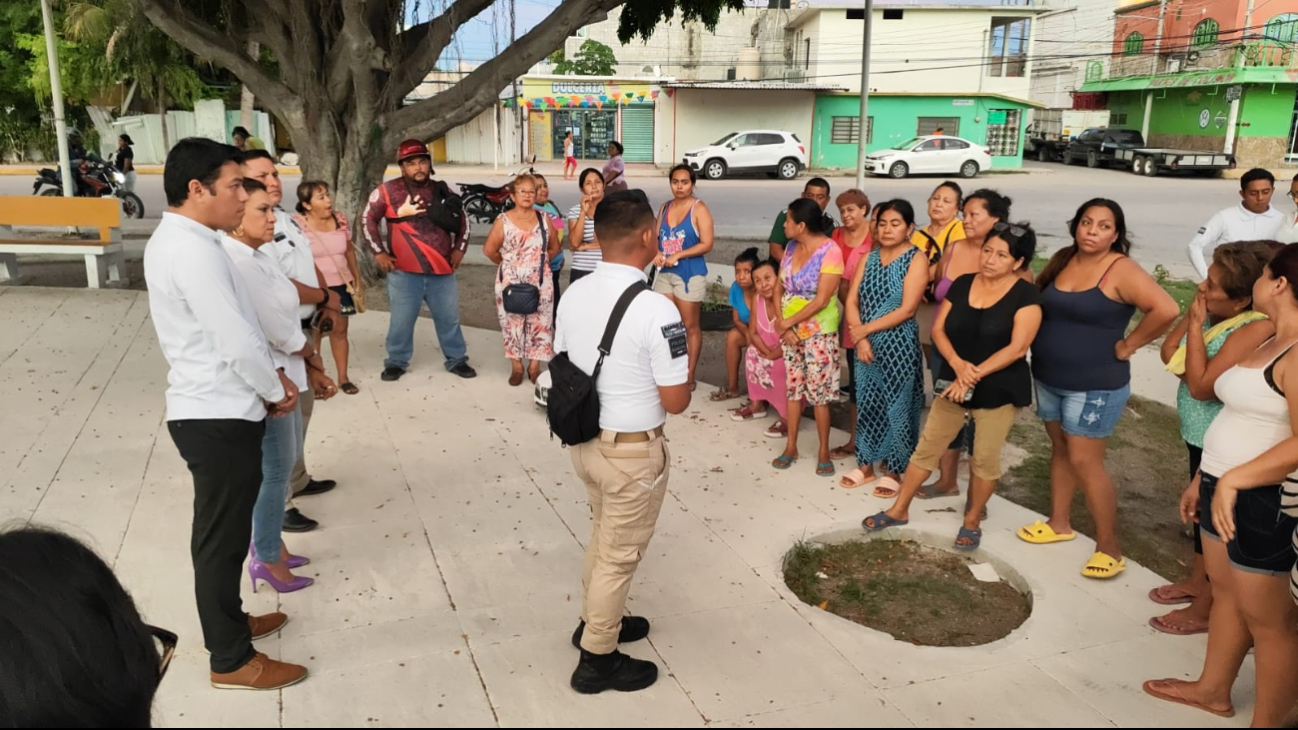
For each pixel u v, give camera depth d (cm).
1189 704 294
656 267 635
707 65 3928
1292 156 3069
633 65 4053
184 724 279
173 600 351
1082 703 296
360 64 883
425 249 633
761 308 543
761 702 296
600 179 661
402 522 427
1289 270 255
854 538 427
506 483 475
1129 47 3528
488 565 386
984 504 404
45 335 746
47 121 2592
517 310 617
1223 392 275
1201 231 569
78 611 104
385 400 617
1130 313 361
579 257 680
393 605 353
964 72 3180
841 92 3095
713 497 463
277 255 442
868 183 2545
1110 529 378
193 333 274
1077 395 366
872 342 453
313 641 328
